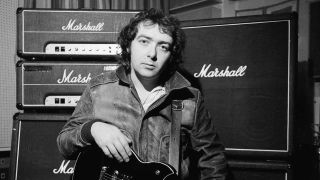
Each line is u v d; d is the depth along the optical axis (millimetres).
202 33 1517
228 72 1479
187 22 1540
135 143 1159
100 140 1019
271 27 1424
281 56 1408
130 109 1186
